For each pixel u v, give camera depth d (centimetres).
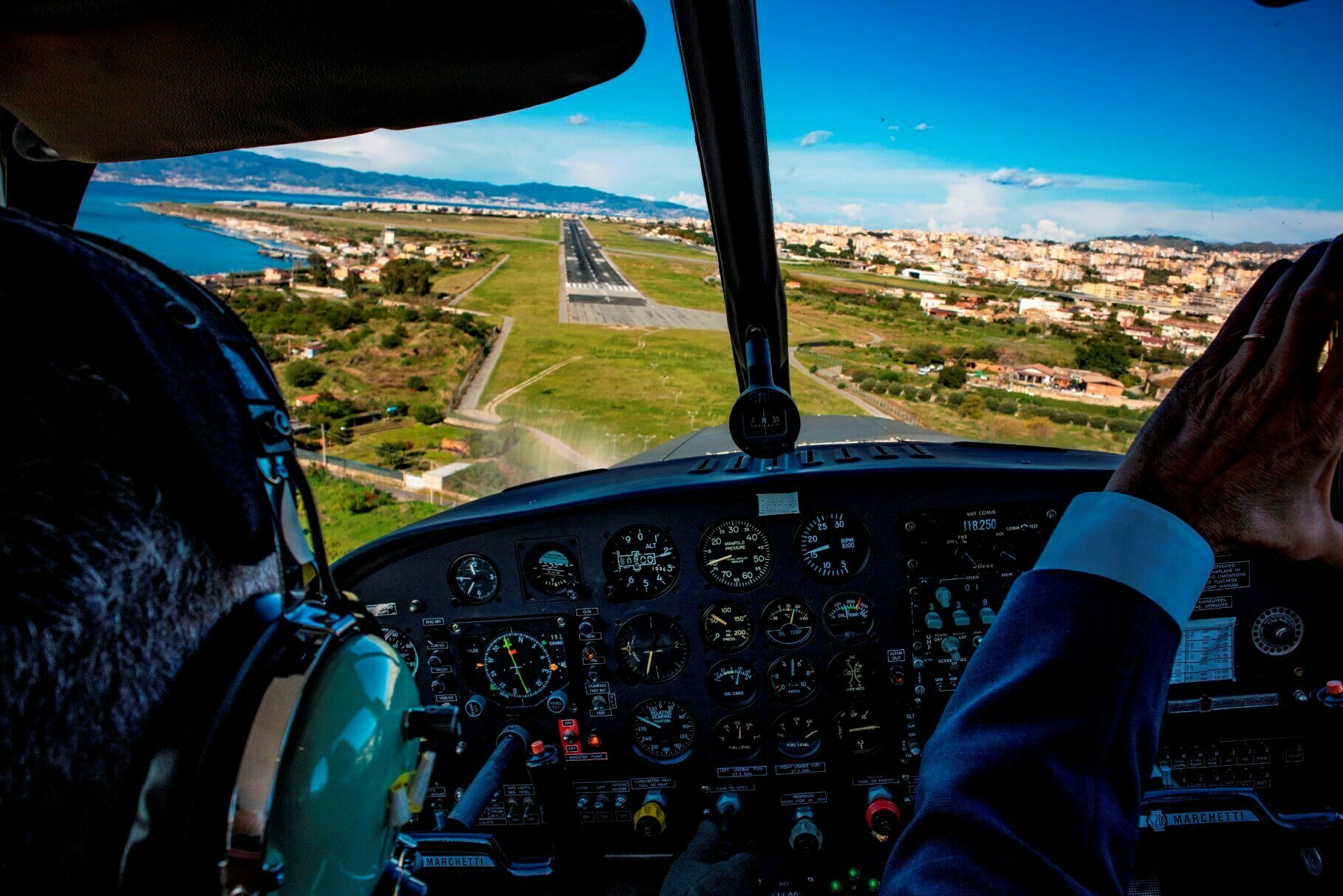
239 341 73
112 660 52
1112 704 71
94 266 55
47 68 79
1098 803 68
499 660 362
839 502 333
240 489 61
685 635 352
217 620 63
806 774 354
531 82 95
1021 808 69
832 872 331
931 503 331
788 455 359
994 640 81
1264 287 74
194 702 59
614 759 361
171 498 56
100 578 50
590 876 360
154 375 55
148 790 56
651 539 344
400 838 92
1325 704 313
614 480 359
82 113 92
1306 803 326
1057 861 67
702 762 357
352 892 76
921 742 348
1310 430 67
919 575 336
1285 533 73
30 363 50
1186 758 327
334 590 80
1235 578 309
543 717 362
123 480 52
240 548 62
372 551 346
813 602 344
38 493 47
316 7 71
